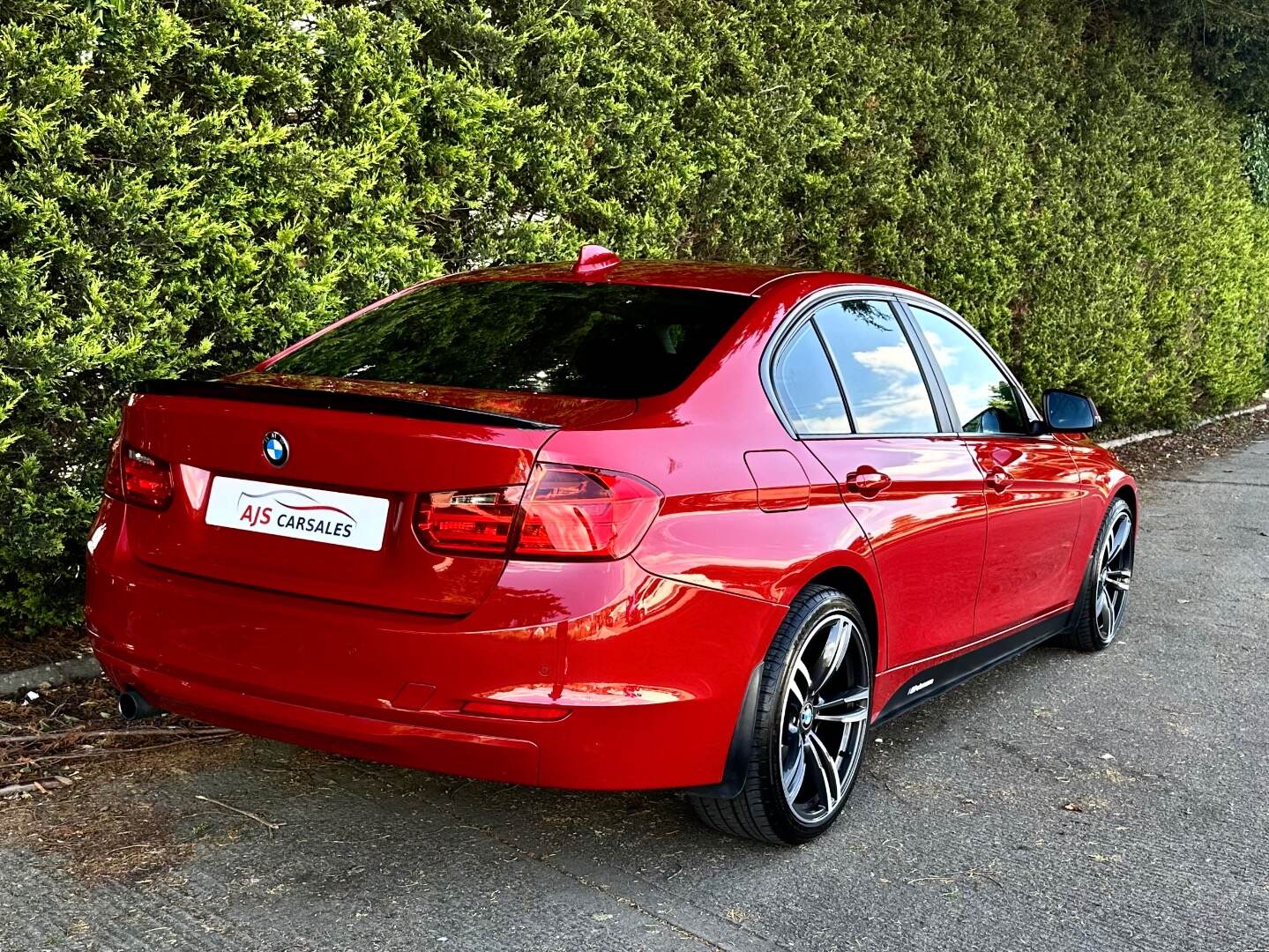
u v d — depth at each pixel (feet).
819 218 25.17
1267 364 56.85
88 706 12.66
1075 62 36.65
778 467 9.98
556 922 8.90
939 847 10.73
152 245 13.89
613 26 19.80
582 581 8.39
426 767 8.71
